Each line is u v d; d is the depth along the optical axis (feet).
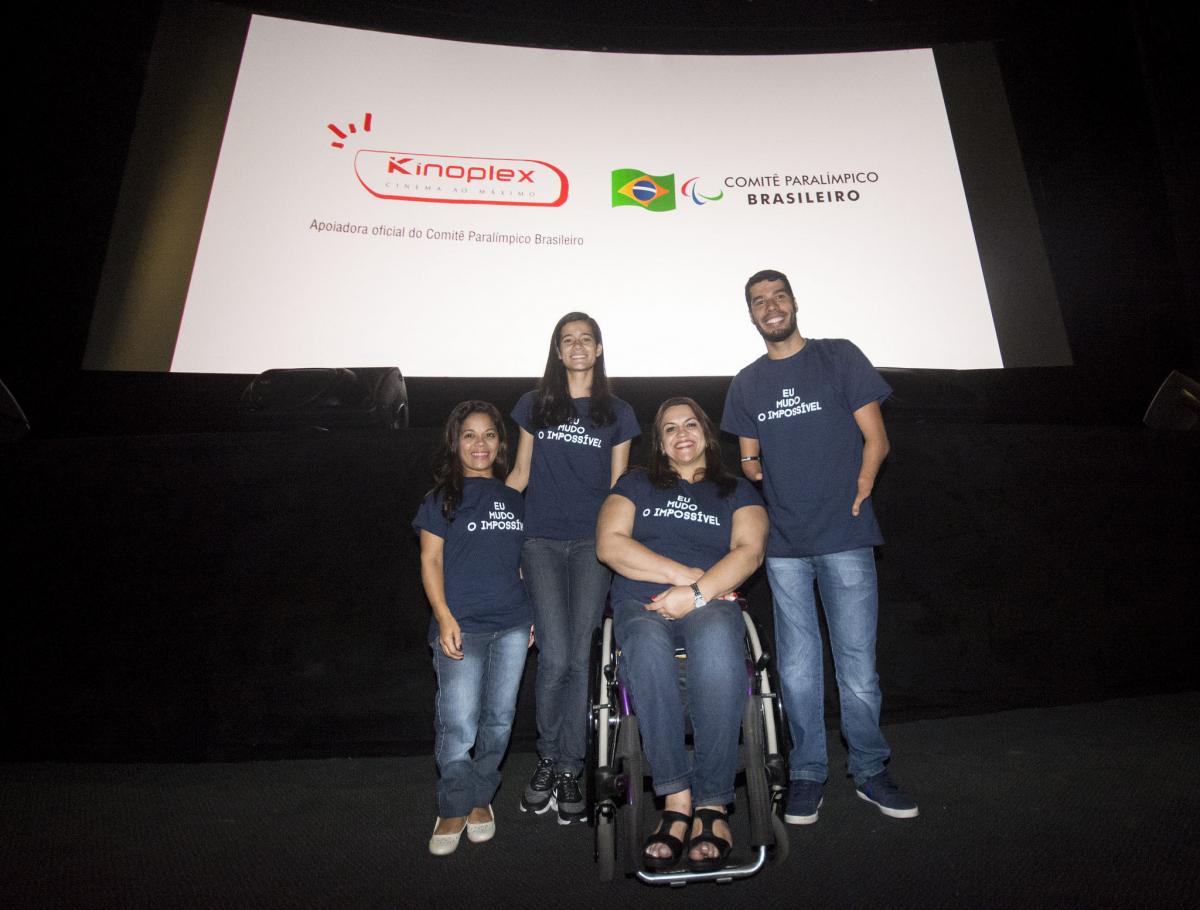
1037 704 8.62
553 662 6.59
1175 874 5.12
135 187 11.98
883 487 8.65
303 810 6.90
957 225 13.26
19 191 11.62
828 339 7.12
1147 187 13.60
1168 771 6.88
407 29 13.58
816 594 8.82
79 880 5.57
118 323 11.49
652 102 13.85
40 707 8.08
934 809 6.39
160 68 12.45
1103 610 8.61
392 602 8.30
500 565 6.73
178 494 8.30
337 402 9.33
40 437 11.35
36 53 11.93
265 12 13.10
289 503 8.36
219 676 8.14
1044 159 13.70
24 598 8.18
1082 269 13.29
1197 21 12.99
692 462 6.58
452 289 12.39
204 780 7.70
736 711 5.37
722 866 5.12
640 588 6.07
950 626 8.54
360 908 5.08
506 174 13.12
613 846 5.32
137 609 8.18
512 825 6.56
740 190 13.39
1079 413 12.90
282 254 12.10
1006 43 14.17
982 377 12.80
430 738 8.35
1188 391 9.68
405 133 13.05
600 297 12.66
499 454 7.29
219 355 11.53
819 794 6.43
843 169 13.56
